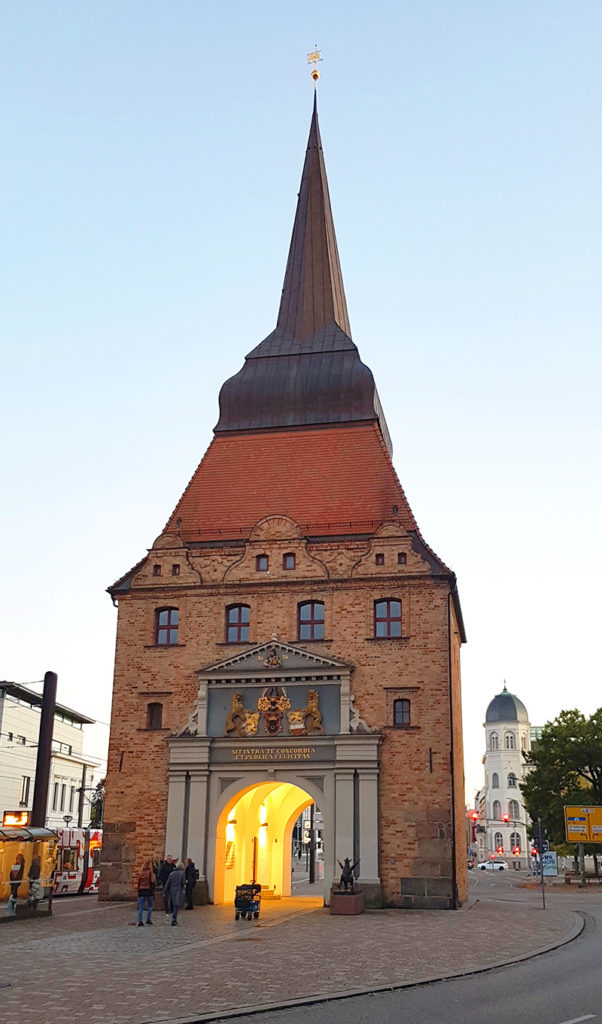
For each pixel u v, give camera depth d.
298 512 49.41
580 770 81.25
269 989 19.75
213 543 48.91
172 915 34.50
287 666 44.59
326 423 52.50
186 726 44.75
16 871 37.56
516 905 46.34
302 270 60.22
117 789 45.06
